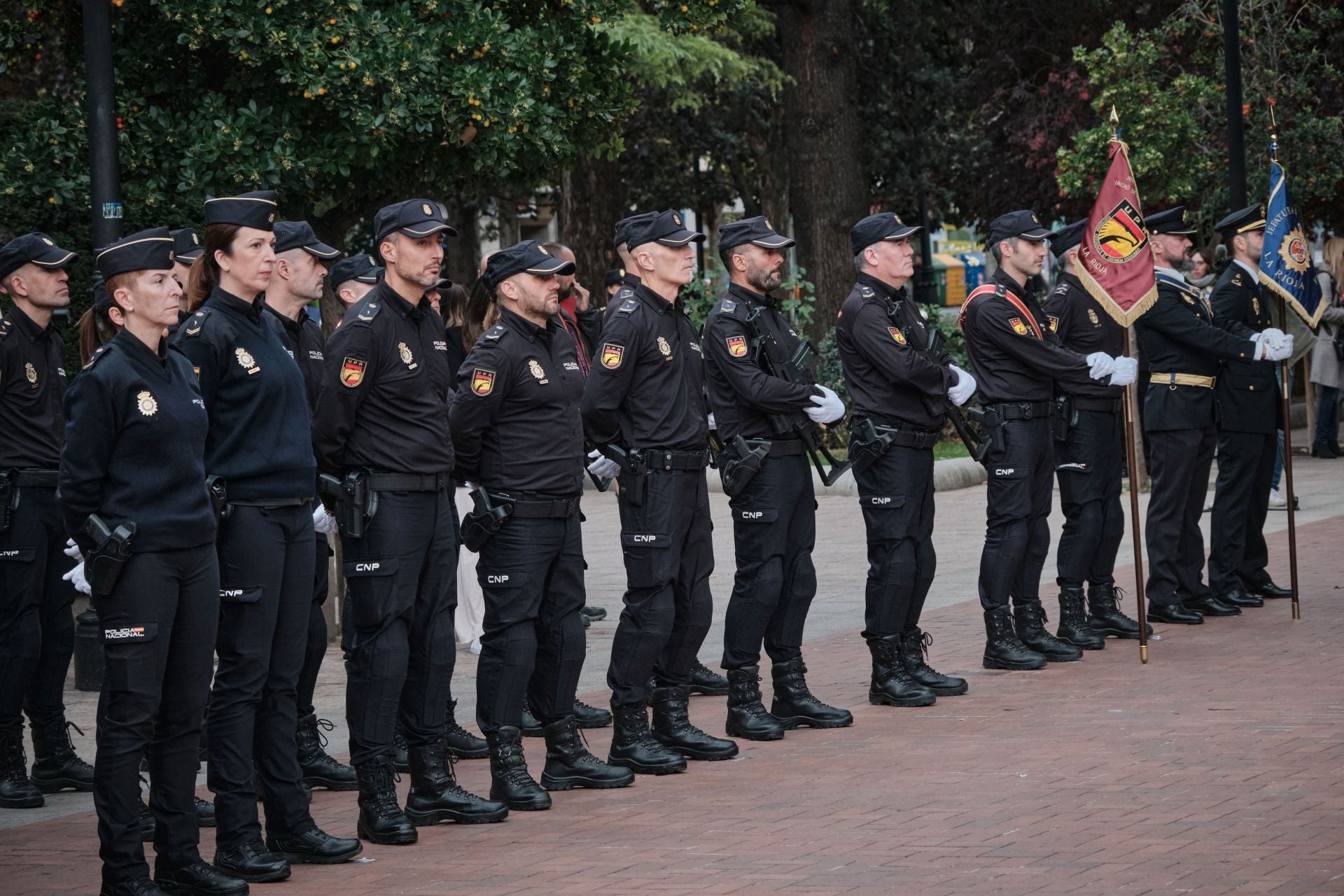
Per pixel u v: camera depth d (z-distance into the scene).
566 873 6.65
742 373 8.84
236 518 6.67
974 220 34.06
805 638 12.12
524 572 7.83
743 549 9.11
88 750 9.52
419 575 7.44
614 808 7.75
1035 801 7.40
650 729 8.74
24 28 15.59
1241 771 7.75
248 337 6.77
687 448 8.47
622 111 17.28
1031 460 10.51
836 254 26.12
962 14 28.94
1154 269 11.62
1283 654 10.60
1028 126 26.81
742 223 9.04
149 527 6.25
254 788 7.72
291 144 14.68
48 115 14.33
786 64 26.48
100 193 11.30
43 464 8.42
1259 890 5.98
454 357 9.99
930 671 10.04
